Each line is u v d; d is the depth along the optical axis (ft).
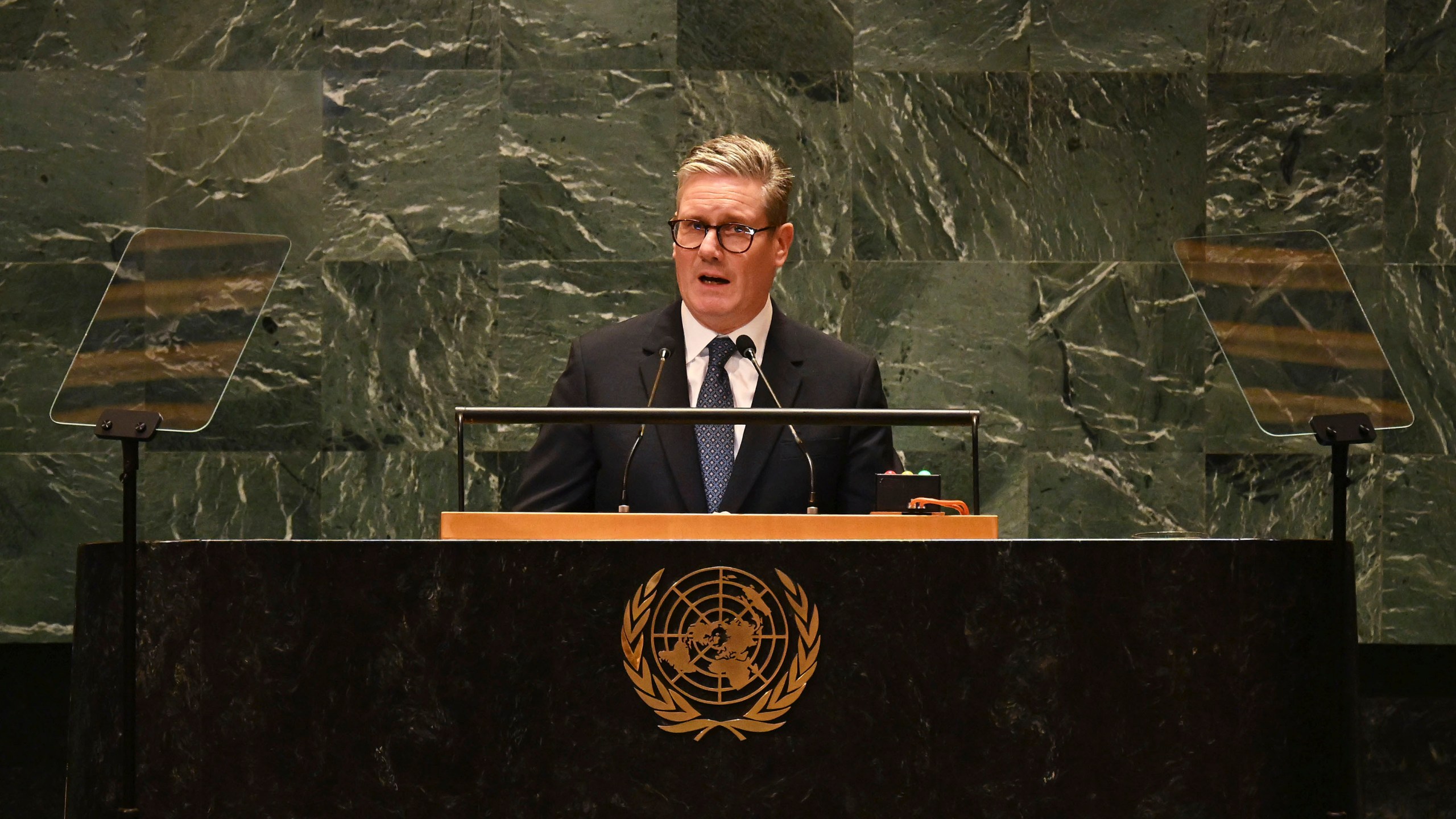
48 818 37.68
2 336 38.19
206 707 14.35
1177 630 14.62
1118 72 39.47
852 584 14.52
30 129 38.50
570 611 14.40
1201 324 39.04
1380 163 39.34
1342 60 39.52
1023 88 39.40
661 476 23.38
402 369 38.68
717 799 14.23
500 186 38.99
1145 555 14.70
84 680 14.52
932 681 14.46
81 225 38.50
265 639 14.40
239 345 17.48
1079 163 39.34
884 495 17.78
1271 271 17.85
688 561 14.49
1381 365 16.79
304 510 38.40
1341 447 15.52
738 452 23.52
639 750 14.25
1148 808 14.42
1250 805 14.49
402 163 38.86
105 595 14.83
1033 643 14.52
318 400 38.58
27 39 38.58
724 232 24.13
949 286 39.11
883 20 39.34
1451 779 38.93
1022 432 38.93
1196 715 14.55
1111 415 38.99
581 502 23.94
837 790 14.29
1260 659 14.66
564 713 14.28
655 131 39.01
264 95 38.86
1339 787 14.52
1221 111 39.47
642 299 38.81
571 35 39.17
